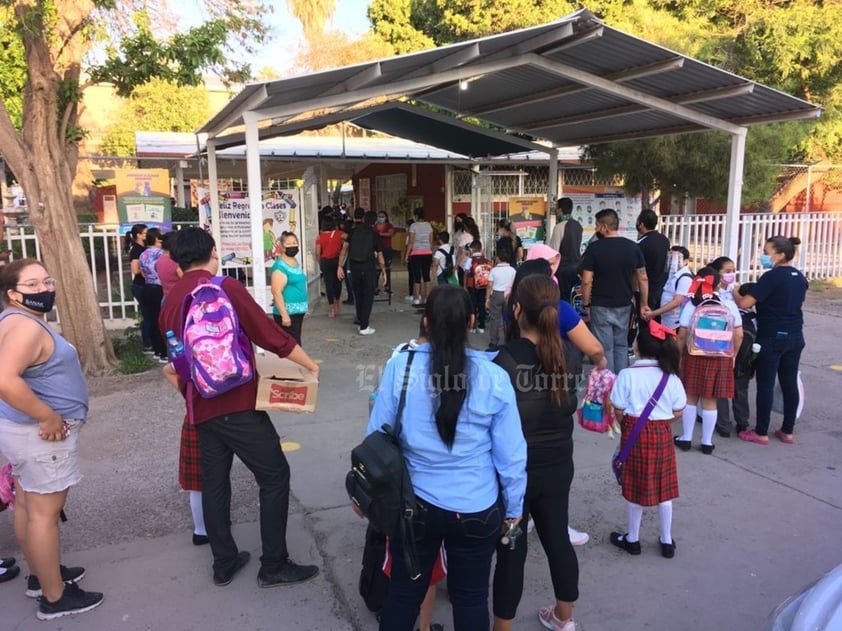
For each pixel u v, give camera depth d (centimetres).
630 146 1148
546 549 290
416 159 1555
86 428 576
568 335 311
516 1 1438
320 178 1712
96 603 321
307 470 482
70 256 734
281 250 774
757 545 376
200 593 333
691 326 495
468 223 1069
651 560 363
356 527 400
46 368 298
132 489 454
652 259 673
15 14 655
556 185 1183
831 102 1353
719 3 1377
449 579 252
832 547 373
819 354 816
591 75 772
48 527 305
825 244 1378
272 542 335
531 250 411
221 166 1639
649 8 1345
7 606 326
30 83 696
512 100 934
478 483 239
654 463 354
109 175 2128
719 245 1238
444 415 231
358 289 940
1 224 767
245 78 811
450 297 235
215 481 333
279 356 327
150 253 782
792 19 1247
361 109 958
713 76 720
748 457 506
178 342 324
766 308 518
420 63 678
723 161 1113
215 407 321
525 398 271
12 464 300
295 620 312
